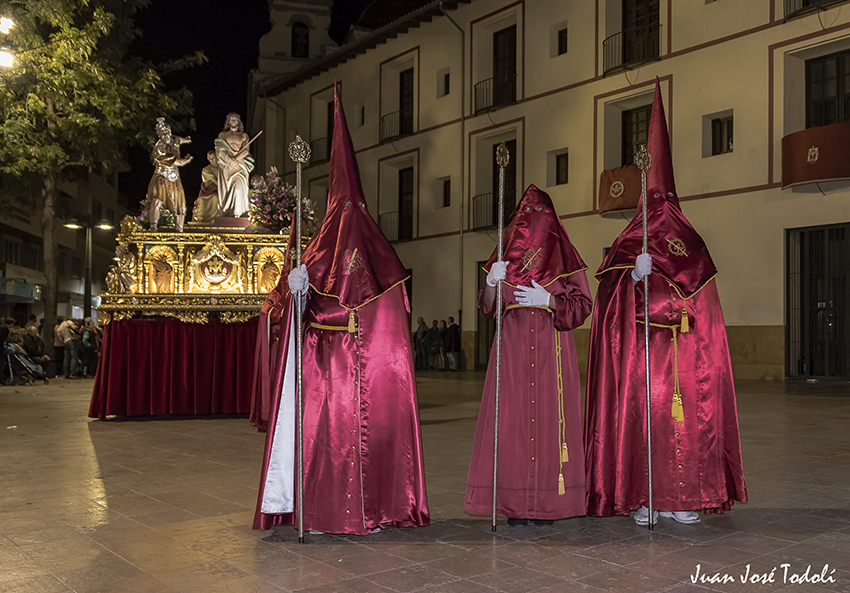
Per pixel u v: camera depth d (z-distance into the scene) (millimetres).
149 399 9812
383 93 26406
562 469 4117
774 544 3752
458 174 23672
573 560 3521
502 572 3348
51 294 18594
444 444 7273
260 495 4031
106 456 6715
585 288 4234
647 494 4211
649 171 4637
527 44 21625
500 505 4129
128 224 10016
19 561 3562
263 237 10195
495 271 4102
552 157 21172
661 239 4363
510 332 4227
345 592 3094
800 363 15945
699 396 4285
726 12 17078
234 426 9016
